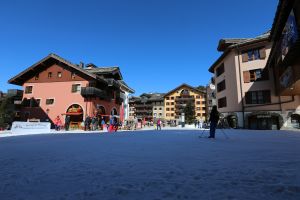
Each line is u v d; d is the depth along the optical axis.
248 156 5.27
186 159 5.00
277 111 26.41
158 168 4.16
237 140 9.60
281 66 20.08
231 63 30.92
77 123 31.53
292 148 6.69
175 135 13.67
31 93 35.00
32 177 3.61
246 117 28.27
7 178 3.55
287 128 25.58
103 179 3.46
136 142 9.06
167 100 87.00
